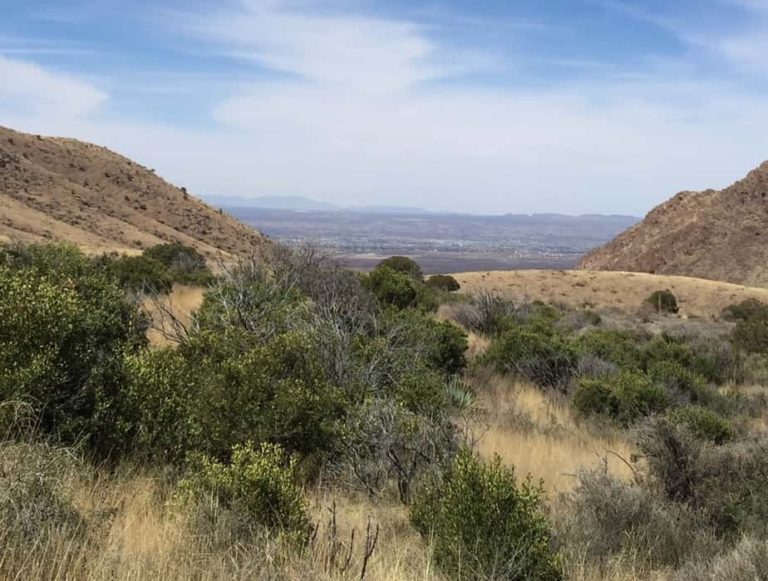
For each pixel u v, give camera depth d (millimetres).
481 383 13648
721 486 6242
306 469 6516
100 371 5562
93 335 5836
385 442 6727
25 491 3842
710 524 6023
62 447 4754
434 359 13016
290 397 6590
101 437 5492
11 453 4141
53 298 5473
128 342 6648
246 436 6316
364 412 7055
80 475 4668
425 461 6613
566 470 8203
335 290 12805
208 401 6453
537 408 12695
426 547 5055
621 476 7488
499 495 4777
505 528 4664
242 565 4074
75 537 3857
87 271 9281
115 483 5051
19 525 3664
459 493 4828
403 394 8438
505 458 8336
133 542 4090
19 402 4656
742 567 4523
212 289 11680
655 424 6898
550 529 5238
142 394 5840
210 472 5039
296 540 4531
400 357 10250
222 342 8352
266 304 10805
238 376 6727
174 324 10242
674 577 4883
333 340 9258
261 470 4957
